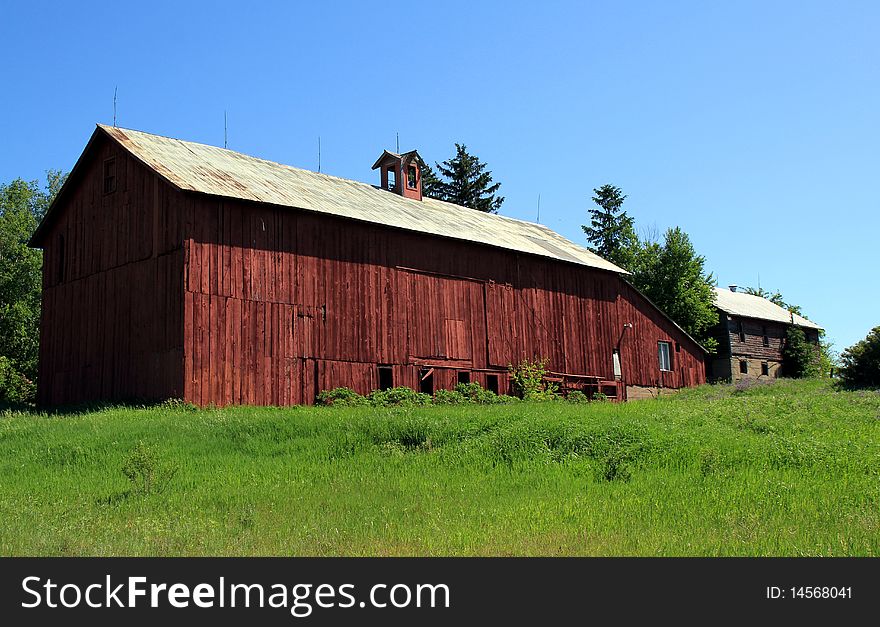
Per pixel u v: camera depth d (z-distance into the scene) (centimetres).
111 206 3294
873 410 2805
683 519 1424
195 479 1792
